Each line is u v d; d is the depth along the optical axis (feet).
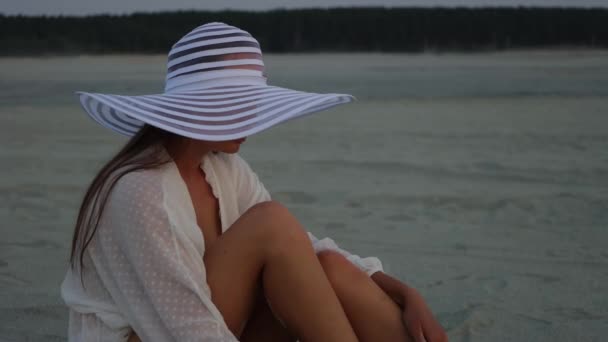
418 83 48.78
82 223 6.42
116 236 6.26
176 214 6.38
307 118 32.53
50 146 25.93
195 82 6.84
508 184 19.01
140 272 6.14
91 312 6.46
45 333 9.50
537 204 16.89
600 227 14.96
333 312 6.48
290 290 6.48
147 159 6.62
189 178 7.11
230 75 6.84
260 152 24.08
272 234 6.50
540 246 13.65
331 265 6.97
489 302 10.65
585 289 11.25
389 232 14.66
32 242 13.89
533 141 25.66
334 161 22.36
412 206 16.80
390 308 6.89
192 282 6.11
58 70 64.75
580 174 20.13
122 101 6.48
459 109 35.22
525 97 39.83
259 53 7.10
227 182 7.41
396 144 25.30
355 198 17.53
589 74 54.24
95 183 6.45
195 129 6.33
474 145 24.93
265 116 6.42
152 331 6.23
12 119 33.30
